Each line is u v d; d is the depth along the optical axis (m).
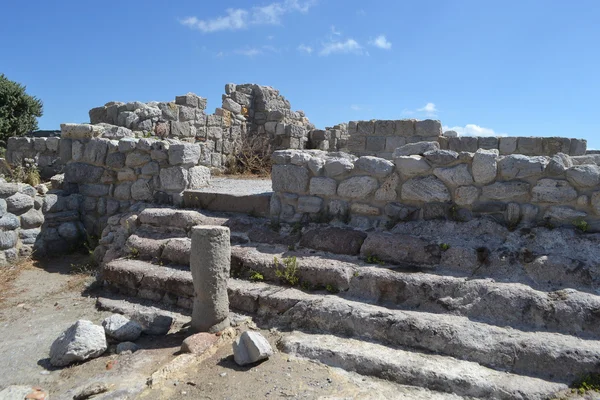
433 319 4.09
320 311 4.43
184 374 3.77
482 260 4.59
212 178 10.19
